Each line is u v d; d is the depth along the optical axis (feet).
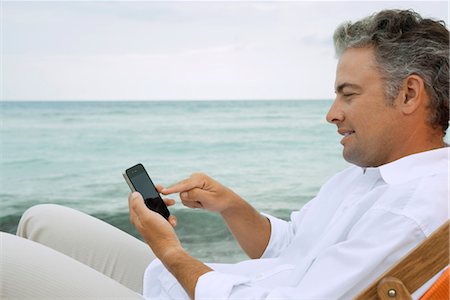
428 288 4.02
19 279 4.12
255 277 4.89
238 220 5.62
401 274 3.74
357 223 4.16
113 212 20.92
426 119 4.32
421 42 4.20
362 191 4.72
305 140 27.37
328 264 4.07
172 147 27.81
